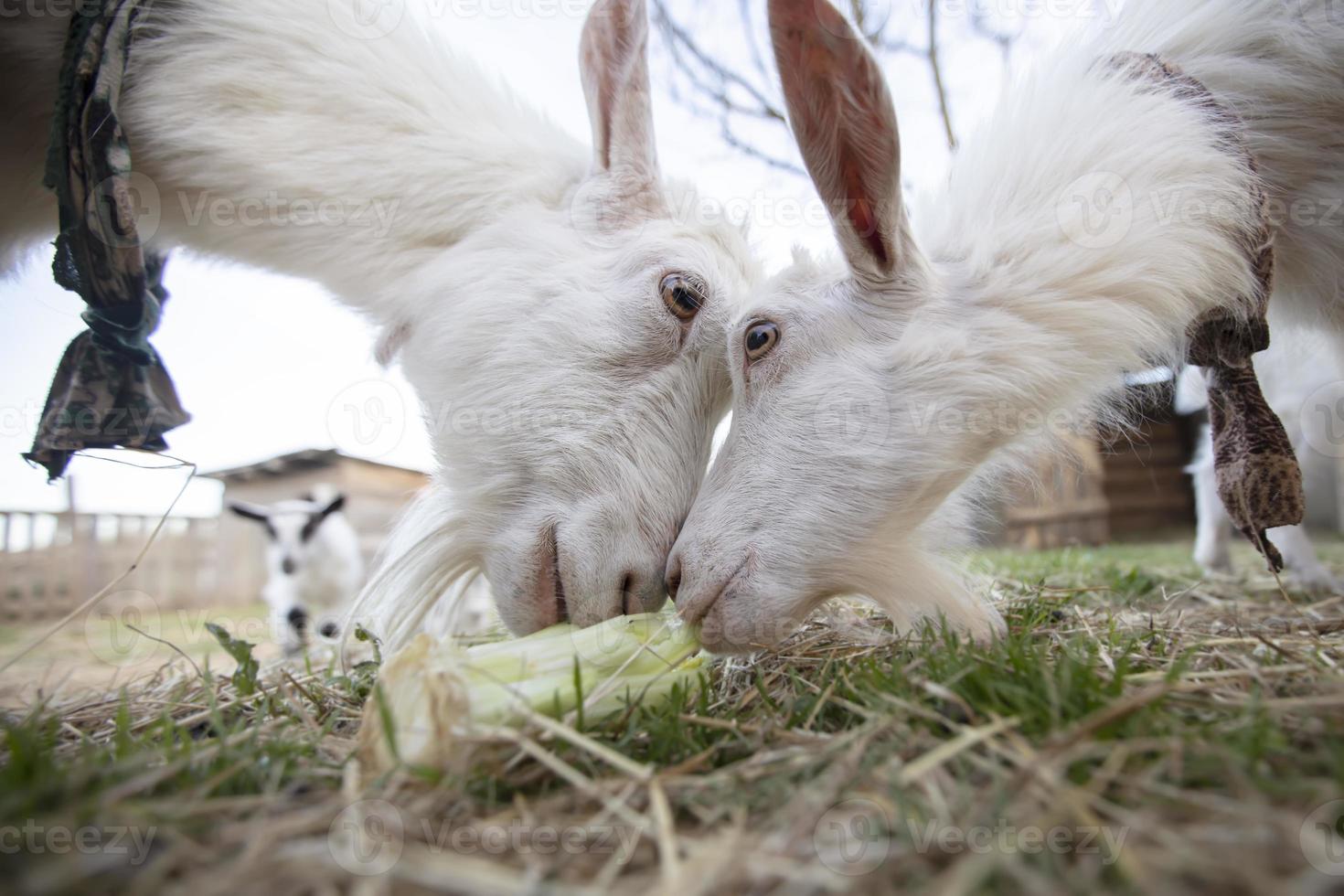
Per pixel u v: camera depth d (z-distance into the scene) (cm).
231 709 45
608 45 54
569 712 36
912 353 43
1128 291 46
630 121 54
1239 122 51
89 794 27
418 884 22
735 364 47
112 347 54
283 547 159
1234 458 52
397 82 57
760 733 34
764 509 44
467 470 52
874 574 45
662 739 34
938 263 47
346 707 46
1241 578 99
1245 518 52
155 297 62
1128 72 51
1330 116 54
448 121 58
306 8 56
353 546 171
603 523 48
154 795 29
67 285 52
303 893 22
